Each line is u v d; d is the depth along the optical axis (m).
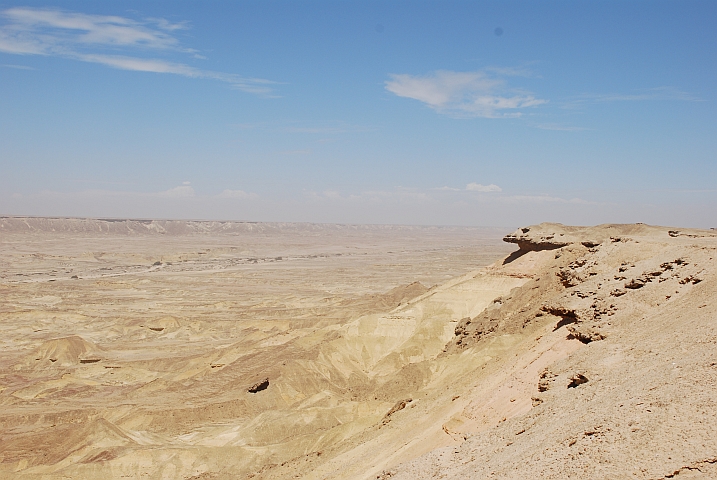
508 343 69.44
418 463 34.09
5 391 106.00
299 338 115.56
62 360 124.56
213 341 144.62
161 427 84.56
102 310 177.12
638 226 92.88
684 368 26.39
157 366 120.75
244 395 92.38
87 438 75.50
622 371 30.70
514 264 105.44
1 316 160.88
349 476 43.47
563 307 46.81
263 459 69.50
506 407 38.81
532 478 23.72
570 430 26.22
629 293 43.47
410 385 79.19
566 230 102.44
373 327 108.19
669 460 20.59
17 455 76.56
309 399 89.19
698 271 40.66
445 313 104.44
